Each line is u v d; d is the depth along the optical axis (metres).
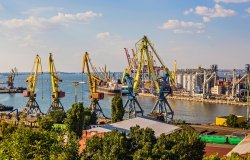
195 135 104.06
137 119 164.38
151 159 90.69
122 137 101.19
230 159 84.75
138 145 105.44
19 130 93.69
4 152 86.94
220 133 186.12
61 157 84.81
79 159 97.75
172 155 97.12
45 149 88.94
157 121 165.00
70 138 101.25
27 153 88.19
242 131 191.88
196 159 101.94
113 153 97.56
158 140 104.00
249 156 87.50
